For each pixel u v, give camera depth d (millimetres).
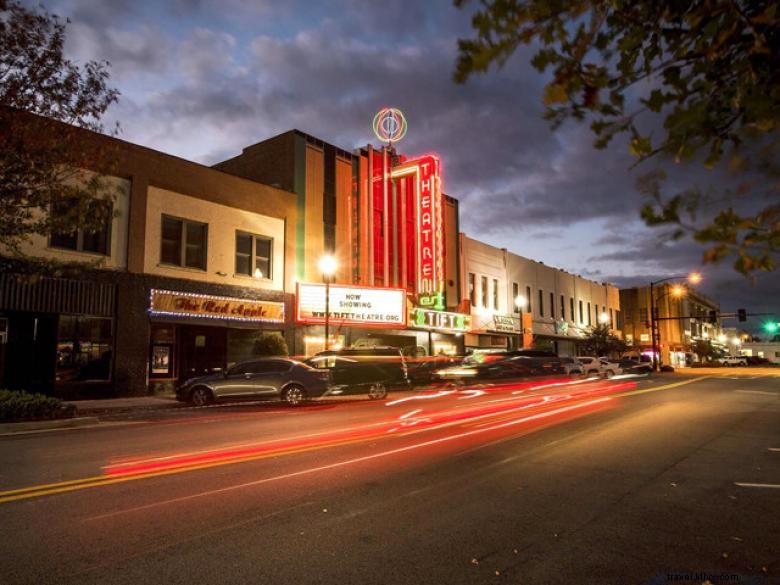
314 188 27062
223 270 22844
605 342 51469
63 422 13062
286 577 4445
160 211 20938
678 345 73812
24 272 14617
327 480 7543
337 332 26141
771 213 1559
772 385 27969
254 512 6109
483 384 27516
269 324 24047
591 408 16438
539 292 46875
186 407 17281
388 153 31172
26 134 12266
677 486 7324
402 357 21094
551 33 1717
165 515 5992
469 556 4898
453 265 35719
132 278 19750
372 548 5074
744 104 1622
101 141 14648
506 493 6941
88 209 13820
